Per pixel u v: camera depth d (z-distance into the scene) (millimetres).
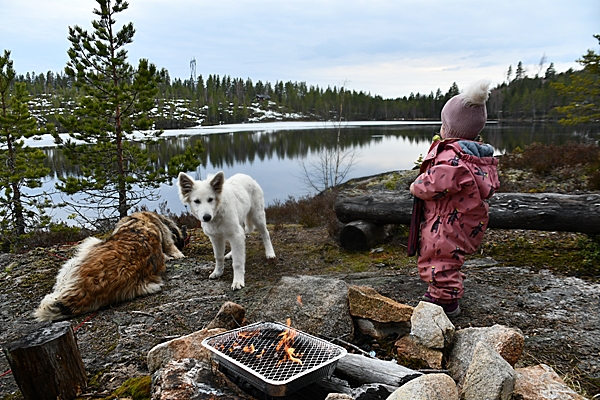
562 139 21359
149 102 9016
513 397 1970
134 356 3168
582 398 1947
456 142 3104
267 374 1907
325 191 12391
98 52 8570
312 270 5227
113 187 9391
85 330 3748
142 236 5000
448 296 3250
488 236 5992
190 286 4824
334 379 2203
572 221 4629
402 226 6457
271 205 12883
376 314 2924
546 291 3852
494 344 2287
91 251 4598
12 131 10320
